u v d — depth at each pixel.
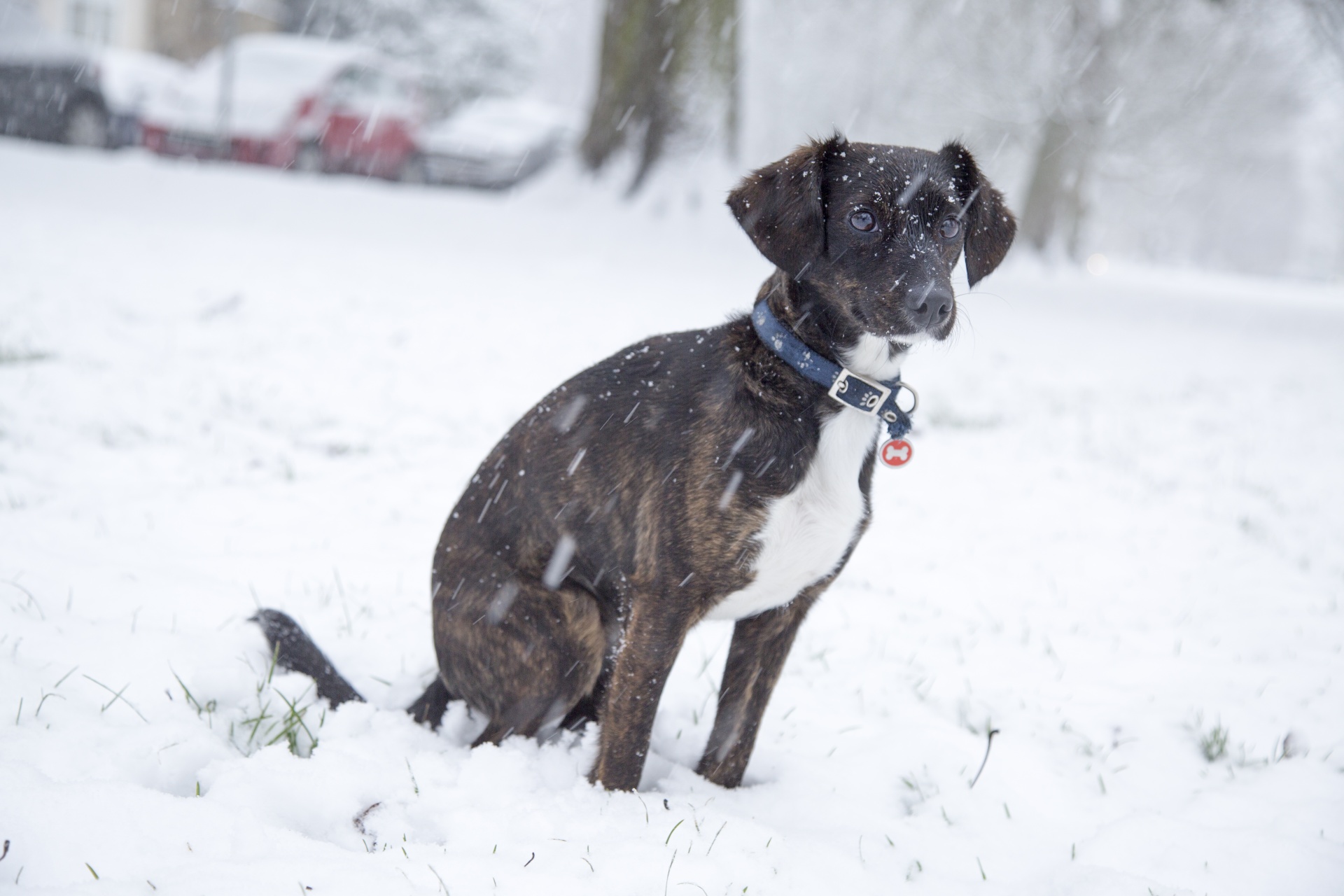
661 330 8.66
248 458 5.10
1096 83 21.34
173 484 4.64
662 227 13.61
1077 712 3.40
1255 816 2.81
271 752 2.46
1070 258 24.56
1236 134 26.41
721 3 13.75
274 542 4.18
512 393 6.68
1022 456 6.58
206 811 2.11
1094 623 4.17
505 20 33.53
